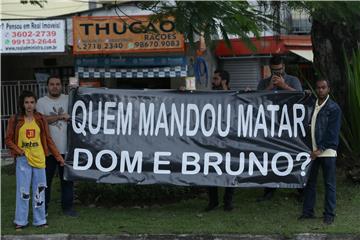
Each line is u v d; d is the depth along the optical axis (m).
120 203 8.69
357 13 7.81
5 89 16.59
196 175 7.69
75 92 7.77
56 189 9.99
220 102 7.82
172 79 16.80
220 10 7.50
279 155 7.64
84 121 7.75
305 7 8.04
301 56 16.97
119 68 15.52
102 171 7.70
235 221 7.57
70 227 7.39
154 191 8.54
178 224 7.45
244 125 7.75
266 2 8.23
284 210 8.10
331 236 6.93
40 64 18.09
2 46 15.45
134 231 7.17
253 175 7.65
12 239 7.10
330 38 10.06
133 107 7.82
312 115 7.49
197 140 7.75
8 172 12.47
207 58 16.86
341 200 8.53
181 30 7.59
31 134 7.25
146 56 15.32
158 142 7.76
